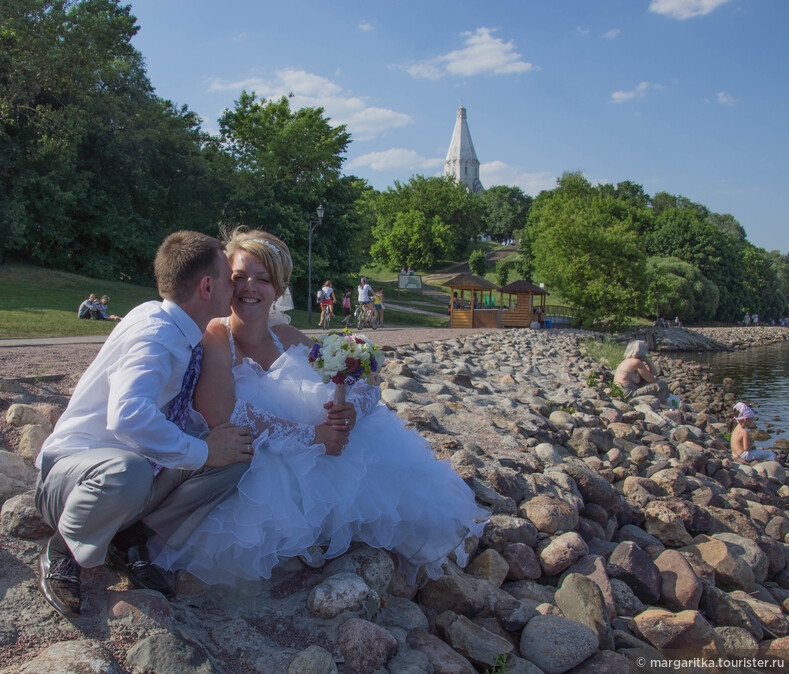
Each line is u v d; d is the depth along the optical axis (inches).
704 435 406.0
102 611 94.3
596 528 185.8
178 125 1438.2
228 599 106.0
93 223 1330.0
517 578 151.3
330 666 92.7
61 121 1184.8
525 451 237.5
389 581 120.5
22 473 128.5
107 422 95.7
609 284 1636.3
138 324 99.0
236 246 121.6
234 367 118.3
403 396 281.4
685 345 1822.1
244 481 106.7
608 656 118.6
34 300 874.1
